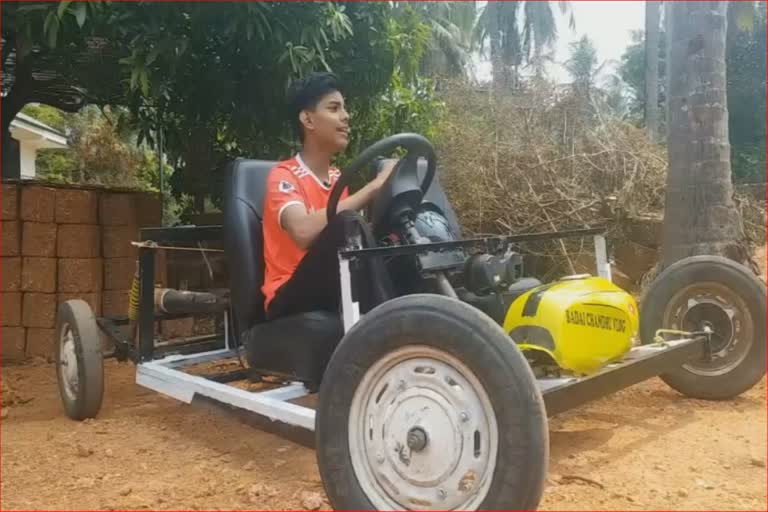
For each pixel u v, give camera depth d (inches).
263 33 201.0
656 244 238.1
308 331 112.5
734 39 806.5
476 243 101.1
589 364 100.0
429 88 273.9
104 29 199.6
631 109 937.5
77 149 693.3
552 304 99.0
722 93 204.4
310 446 100.3
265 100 246.1
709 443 123.4
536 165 237.6
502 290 101.6
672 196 208.4
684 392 150.7
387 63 239.3
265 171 136.5
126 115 330.0
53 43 175.2
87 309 158.2
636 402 151.1
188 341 163.8
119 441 138.9
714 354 147.9
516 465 75.4
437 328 81.5
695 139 203.6
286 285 114.0
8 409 169.8
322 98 123.6
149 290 149.0
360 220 106.0
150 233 146.6
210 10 198.4
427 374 84.5
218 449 132.3
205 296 159.3
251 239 128.2
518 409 76.1
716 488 102.7
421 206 122.1
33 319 221.0
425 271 107.1
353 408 87.7
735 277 144.0
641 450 120.1
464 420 81.2
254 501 104.3
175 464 123.7
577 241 228.5
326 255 107.6
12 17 187.0
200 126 273.4
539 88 263.9
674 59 209.5
